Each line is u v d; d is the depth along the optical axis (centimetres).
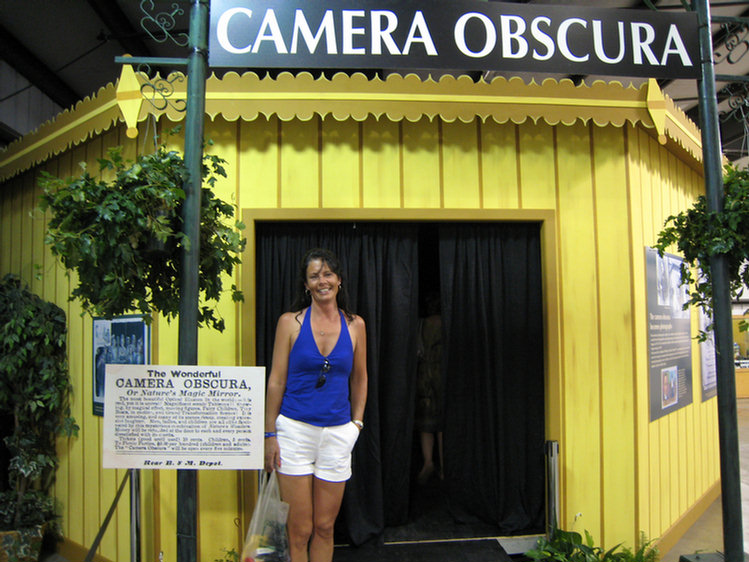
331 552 203
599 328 270
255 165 257
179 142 258
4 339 279
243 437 158
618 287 274
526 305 274
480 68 195
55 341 296
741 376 868
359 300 266
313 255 200
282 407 202
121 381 157
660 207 314
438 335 329
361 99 248
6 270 355
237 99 246
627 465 269
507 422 271
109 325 277
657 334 297
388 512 268
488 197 267
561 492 259
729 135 609
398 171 263
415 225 272
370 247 267
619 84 264
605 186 277
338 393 200
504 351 273
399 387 266
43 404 288
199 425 157
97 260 153
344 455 202
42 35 423
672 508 306
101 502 275
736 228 199
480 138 269
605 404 268
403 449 267
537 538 258
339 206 259
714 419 394
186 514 158
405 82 251
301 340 197
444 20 194
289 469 195
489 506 269
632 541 266
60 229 152
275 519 187
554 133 274
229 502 246
